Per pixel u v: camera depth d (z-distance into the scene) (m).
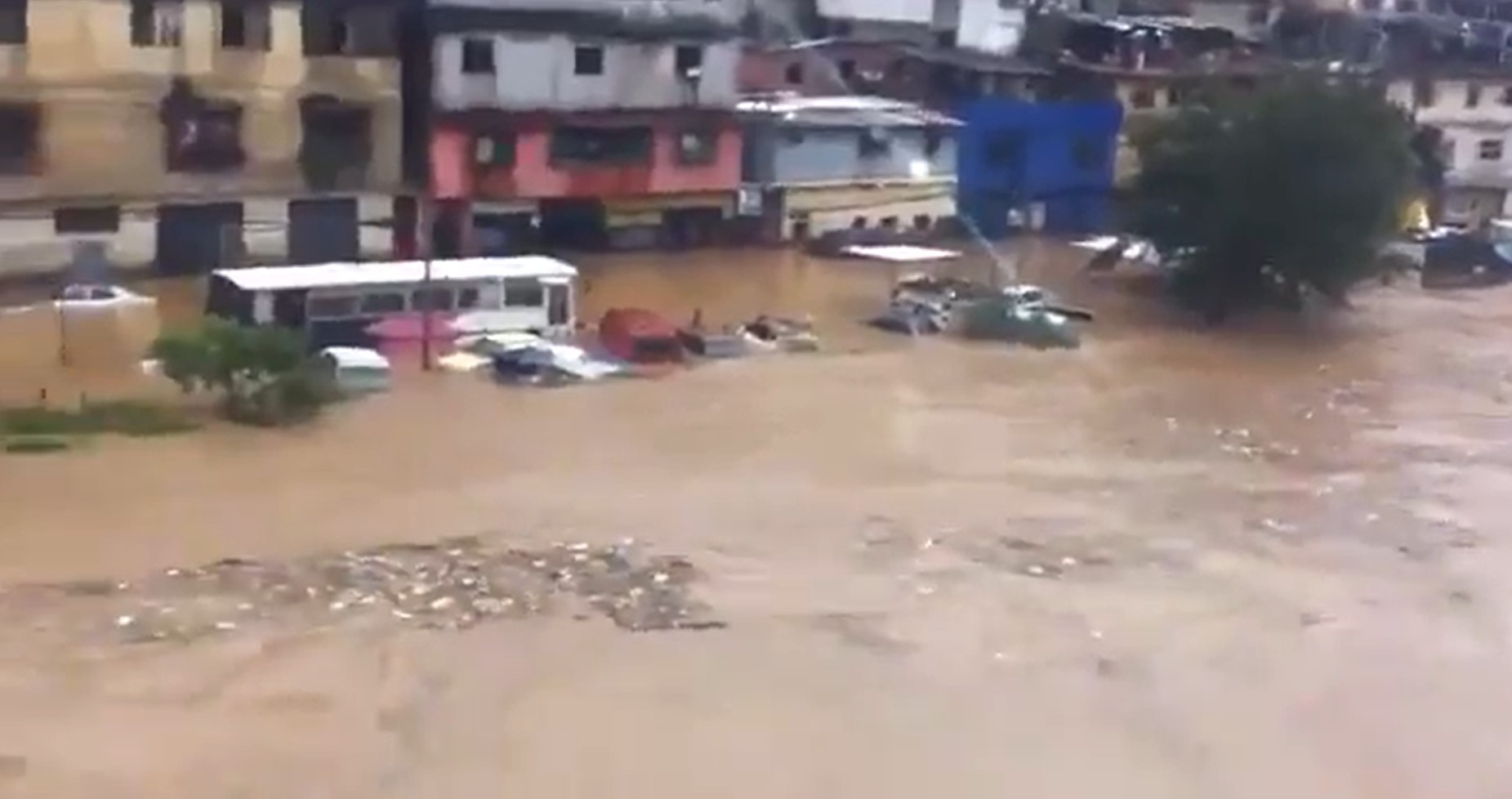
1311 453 38.09
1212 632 27.30
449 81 49.75
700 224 56.41
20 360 38.03
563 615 26.47
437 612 26.31
